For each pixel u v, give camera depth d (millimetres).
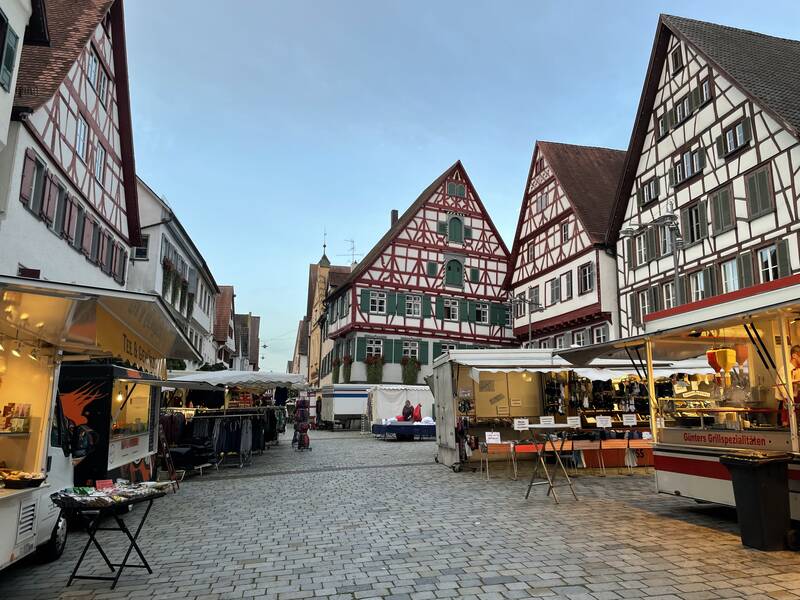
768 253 17922
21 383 5918
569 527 7121
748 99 18641
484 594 4707
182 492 10719
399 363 35125
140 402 9938
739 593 4609
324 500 9562
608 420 12938
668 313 8672
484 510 8375
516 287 34406
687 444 7988
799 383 7035
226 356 52062
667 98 22953
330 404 33844
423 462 15422
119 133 18766
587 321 27156
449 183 38406
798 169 16859
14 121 11805
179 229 25484
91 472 8008
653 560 5574
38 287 4793
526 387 15391
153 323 6195
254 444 18531
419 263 36625
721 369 8523
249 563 5832
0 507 4730
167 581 5293
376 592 4844
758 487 5953
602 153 32969
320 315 49469
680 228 21844
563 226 29484
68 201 14602
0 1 10516
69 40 15023
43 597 4902
